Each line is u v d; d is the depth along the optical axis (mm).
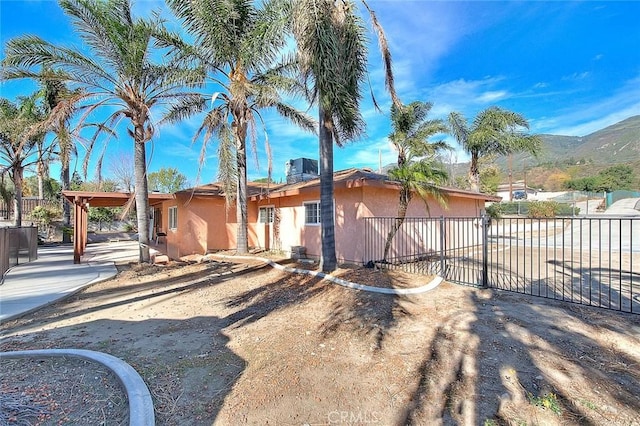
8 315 5137
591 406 2619
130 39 9117
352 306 5320
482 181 33844
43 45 8555
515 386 2922
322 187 7828
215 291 6809
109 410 2664
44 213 22656
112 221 29188
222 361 3570
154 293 6766
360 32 7426
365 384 3037
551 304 5105
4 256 8586
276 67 10586
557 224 23375
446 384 2996
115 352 3842
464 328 4242
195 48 9695
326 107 7066
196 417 2596
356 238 9438
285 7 7770
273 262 9617
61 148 9195
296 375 3217
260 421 2537
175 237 14164
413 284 6418
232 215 13914
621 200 39250
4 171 17266
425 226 11359
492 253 11672
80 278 8109
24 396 2818
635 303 5160
